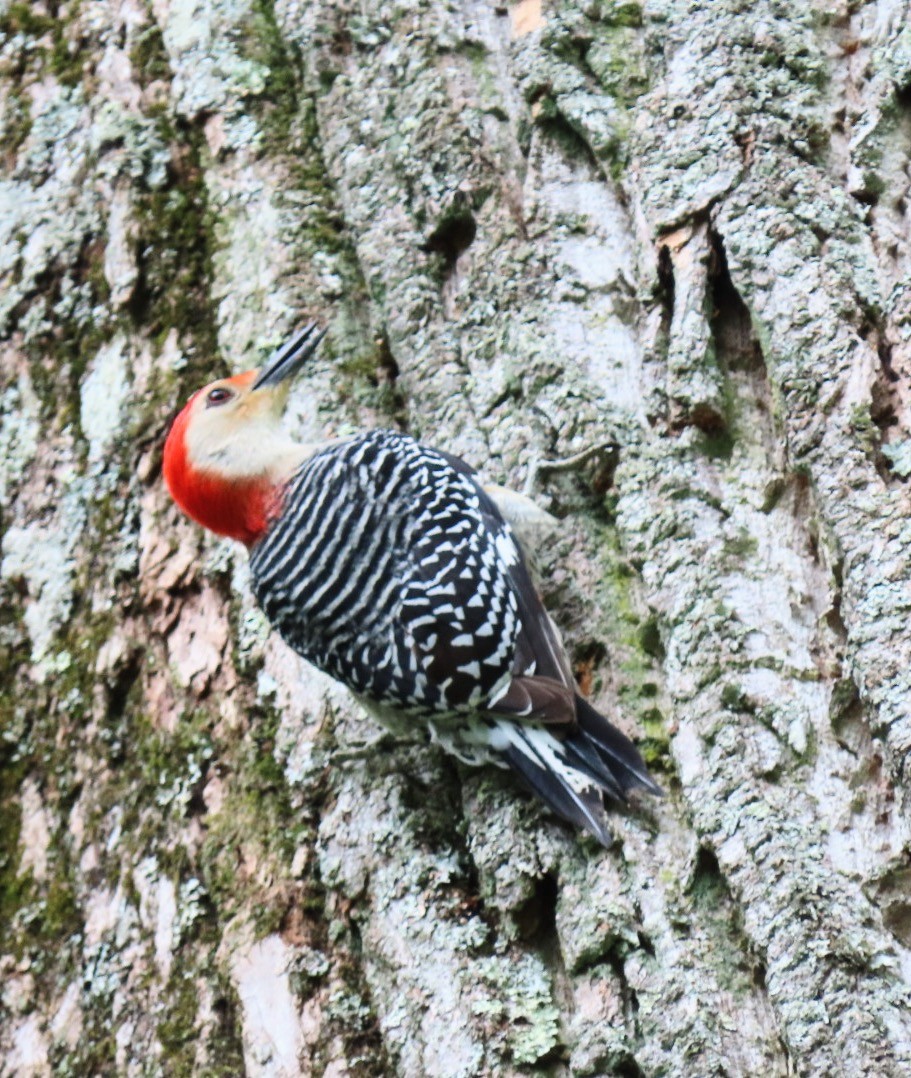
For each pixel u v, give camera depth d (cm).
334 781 870
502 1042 738
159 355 1072
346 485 902
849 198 850
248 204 1078
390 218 1012
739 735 746
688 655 775
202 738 924
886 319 804
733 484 816
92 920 926
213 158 1115
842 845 711
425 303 974
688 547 801
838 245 829
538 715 796
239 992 828
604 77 955
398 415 998
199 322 1072
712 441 834
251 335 1033
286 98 1122
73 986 916
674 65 921
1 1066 918
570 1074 725
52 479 1077
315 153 1091
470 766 844
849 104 887
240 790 895
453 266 990
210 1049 829
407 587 858
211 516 952
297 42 1109
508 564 855
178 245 1098
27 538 1065
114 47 1205
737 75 891
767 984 691
